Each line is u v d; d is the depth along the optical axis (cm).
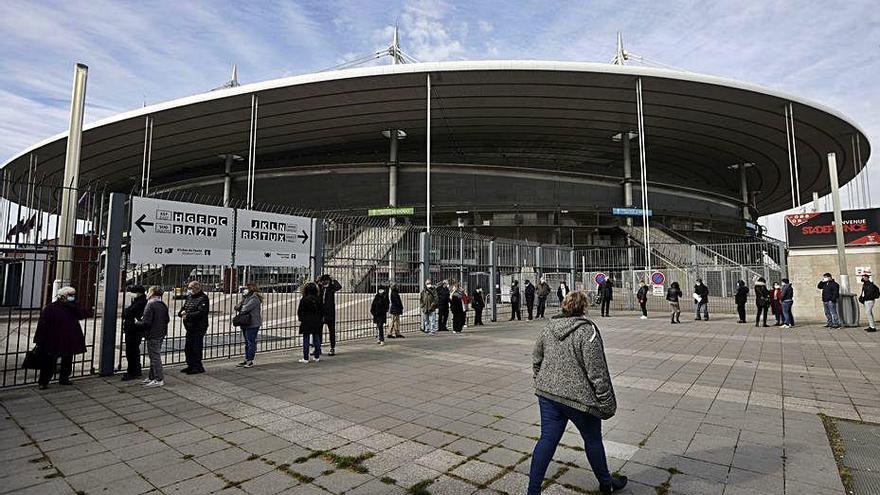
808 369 762
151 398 586
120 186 5862
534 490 300
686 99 3691
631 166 4931
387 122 4231
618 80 3469
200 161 5156
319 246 1058
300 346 1024
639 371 749
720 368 773
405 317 1669
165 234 778
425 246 1377
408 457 393
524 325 1528
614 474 337
